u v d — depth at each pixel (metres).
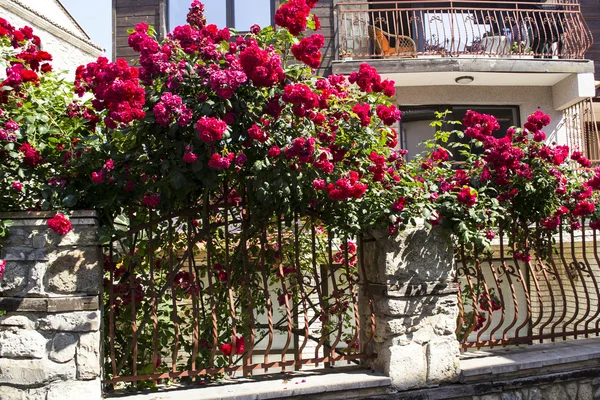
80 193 3.03
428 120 8.27
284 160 3.10
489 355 4.00
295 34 3.14
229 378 3.59
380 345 3.65
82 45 7.48
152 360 3.54
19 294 2.96
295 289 4.45
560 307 6.30
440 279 3.67
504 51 7.84
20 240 2.97
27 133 2.89
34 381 2.92
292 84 3.03
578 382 3.95
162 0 7.81
